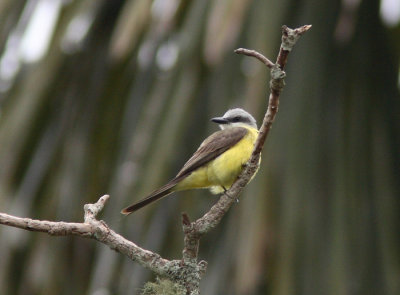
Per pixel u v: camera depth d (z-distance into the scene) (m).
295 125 11.20
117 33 10.99
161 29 11.02
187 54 11.02
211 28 10.07
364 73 12.20
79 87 12.98
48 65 12.10
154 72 12.26
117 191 11.39
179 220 11.96
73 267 13.04
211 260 12.22
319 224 10.77
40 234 12.93
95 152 12.98
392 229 11.43
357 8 12.41
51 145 12.73
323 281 10.53
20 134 12.16
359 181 11.41
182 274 7.77
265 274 10.60
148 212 11.50
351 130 11.68
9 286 12.71
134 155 11.04
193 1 11.17
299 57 11.67
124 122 12.59
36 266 12.81
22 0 12.21
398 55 13.23
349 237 10.95
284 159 10.95
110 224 11.41
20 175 12.41
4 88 12.44
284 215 10.58
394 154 11.99
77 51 13.02
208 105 12.16
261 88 10.48
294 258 10.46
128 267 11.91
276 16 10.94
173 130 10.91
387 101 12.33
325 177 11.10
